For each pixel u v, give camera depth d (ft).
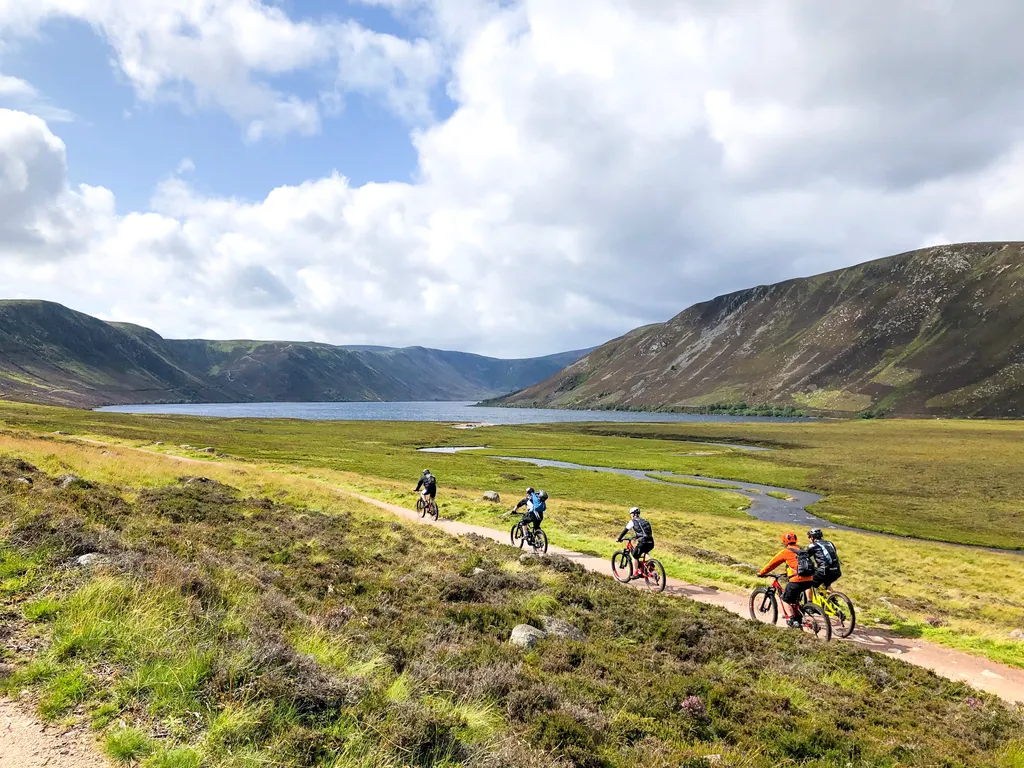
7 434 148.36
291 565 51.13
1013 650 56.24
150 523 55.72
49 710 19.72
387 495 143.84
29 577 30.45
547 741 23.86
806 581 53.78
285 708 21.57
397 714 22.06
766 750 27.20
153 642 24.67
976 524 176.45
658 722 28.58
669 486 231.30
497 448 390.21
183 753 17.83
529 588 53.93
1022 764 28.63
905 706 37.17
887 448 392.27
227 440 322.75
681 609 54.85
